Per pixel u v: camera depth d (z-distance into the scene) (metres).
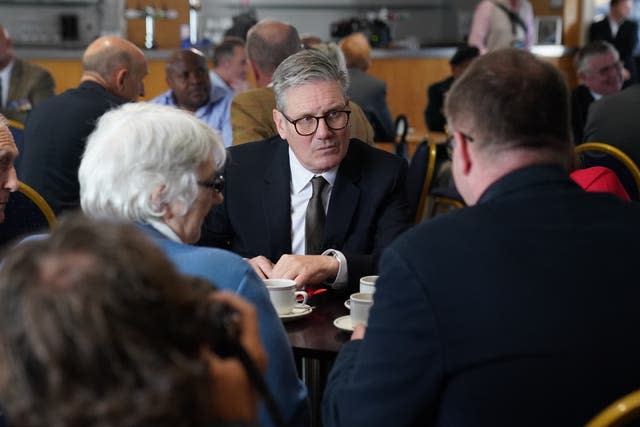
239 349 0.91
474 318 1.25
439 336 1.26
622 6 8.57
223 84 5.62
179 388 0.78
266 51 3.71
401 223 2.42
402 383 1.27
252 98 3.35
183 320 0.82
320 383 2.27
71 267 0.78
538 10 9.80
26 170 3.51
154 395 0.76
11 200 2.67
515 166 1.36
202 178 1.54
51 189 3.47
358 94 5.62
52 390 0.76
